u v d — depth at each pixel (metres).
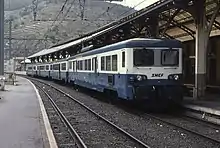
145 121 14.46
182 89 16.73
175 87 16.56
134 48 16.31
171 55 16.66
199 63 18.86
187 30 24.47
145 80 16.27
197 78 18.94
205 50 18.78
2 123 12.67
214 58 24.59
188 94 21.47
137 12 20.48
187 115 16.00
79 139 10.09
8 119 13.73
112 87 18.89
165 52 16.56
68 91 32.69
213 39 24.70
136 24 23.84
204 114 14.91
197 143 10.05
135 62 16.28
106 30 26.52
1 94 27.42
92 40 31.52
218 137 11.07
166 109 18.22
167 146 9.63
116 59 18.09
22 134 10.33
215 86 23.58
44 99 24.64
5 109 17.38
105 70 20.34
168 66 16.55
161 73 16.47
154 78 16.36
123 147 9.59
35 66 72.00
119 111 17.88
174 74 16.61
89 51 25.42
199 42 18.73
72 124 13.90
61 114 15.95
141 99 16.19
